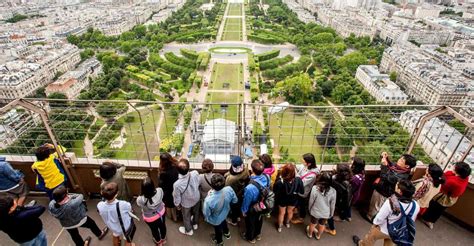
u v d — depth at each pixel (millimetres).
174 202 10727
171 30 155250
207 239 11773
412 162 10992
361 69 101938
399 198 9195
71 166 12961
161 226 10727
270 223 12523
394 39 154375
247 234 11367
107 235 11891
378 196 11719
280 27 162625
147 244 11594
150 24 167875
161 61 108688
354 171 11320
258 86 90000
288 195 10703
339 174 10906
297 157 27438
